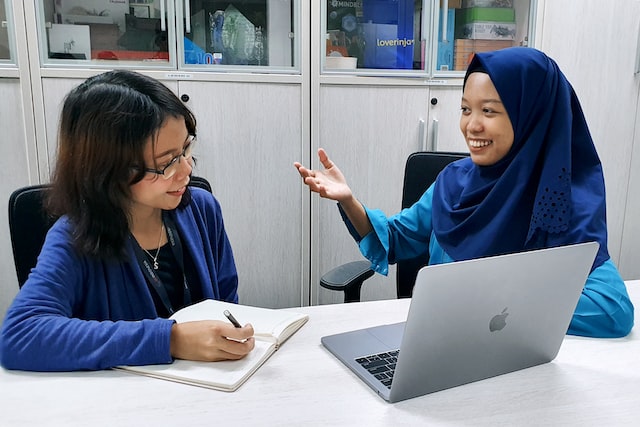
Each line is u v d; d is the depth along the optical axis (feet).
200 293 4.19
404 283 5.68
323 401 2.88
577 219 4.00
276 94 7.52
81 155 3.38
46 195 3.80
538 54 4.09
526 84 3.99
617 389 3.05
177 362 3.19
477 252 4.29
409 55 8.04
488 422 2.73
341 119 7.79
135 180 3.41
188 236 4.12
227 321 3.59
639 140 8.79
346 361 3.26
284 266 8.13
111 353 3.10
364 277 5.16
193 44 7.36
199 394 2.92
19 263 4.22
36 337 3.11
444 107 8.09
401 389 2.85
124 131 3.28
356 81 7.69
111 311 3.70
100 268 3.65
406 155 8.13
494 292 2.79
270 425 2.66
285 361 3.32
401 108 7.95
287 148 7.72
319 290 8.30
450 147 8.25
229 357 3.19
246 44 7.62
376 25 7.90
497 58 4.06
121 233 3.57
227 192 7.66
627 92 8.54
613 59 8.36
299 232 8.05
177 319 3.63
